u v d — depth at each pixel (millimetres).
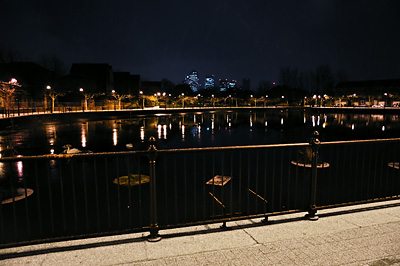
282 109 107438
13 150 24781
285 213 4395
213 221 4066
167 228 3832
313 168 4410
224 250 3414
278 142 37438
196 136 41031
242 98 135875
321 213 4676
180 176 18500
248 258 3227
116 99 76688
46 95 52906
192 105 120125
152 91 103750
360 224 4195
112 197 13797
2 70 49219
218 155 26422
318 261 3160
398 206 5008
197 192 14750
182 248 3475
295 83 126750
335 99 111938
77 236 3684
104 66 76438
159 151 3742
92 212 11875
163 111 79812
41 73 54719
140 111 71000
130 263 3131
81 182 16453
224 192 14906
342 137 43031
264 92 133125
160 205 12875
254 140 38719
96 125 49562
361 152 24906
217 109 104375
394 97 92375
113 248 3488
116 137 37281
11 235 9758
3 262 3170
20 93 43219
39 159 3668
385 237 3754
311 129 51562
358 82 109375
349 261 3164
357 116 79250
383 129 51812
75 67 75562
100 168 19906
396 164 19719
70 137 35656
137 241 3674
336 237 3760
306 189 15367
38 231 10117
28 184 15719
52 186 15539
